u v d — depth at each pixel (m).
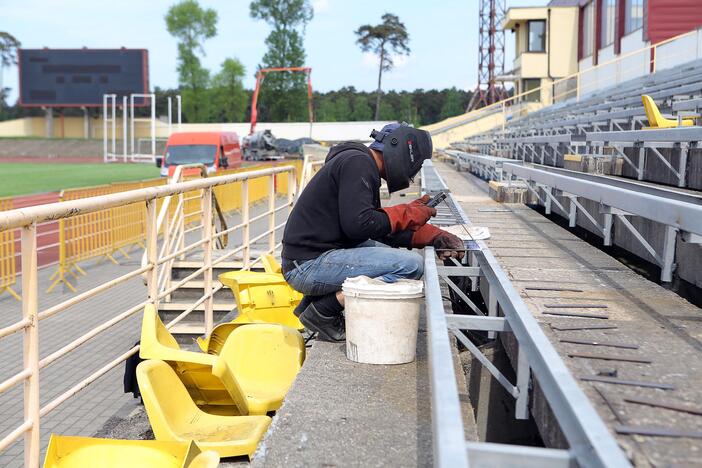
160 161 31.78
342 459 2.74
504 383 3.24
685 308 3.77
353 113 121.25
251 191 22.16
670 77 17.97
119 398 5.60
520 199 9.58
